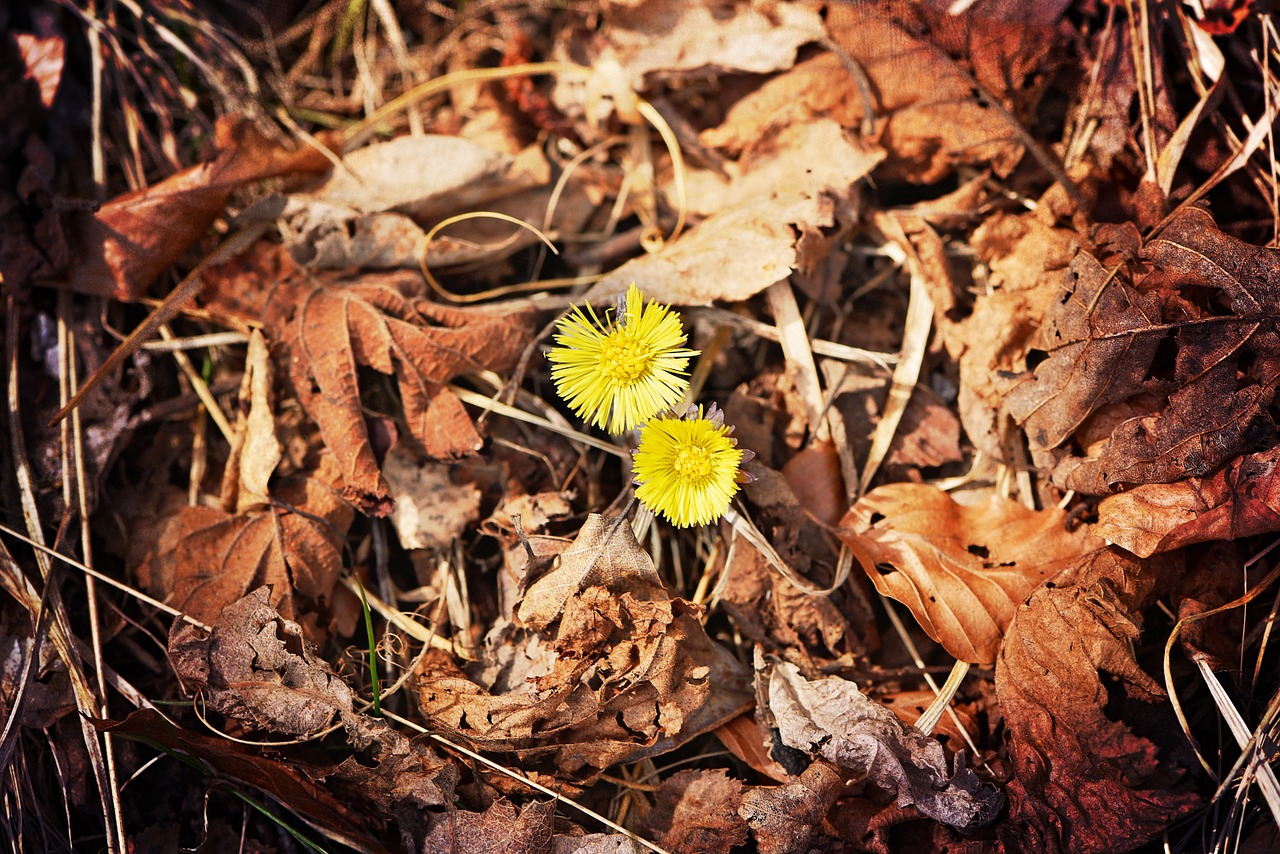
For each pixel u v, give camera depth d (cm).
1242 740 33
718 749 35
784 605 35
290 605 35
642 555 34
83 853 35
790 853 33
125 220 36
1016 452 35
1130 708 34
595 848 33
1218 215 35
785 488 35
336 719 34
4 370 36
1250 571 34
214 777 34
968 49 36
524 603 34
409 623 36
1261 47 35
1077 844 32
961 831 33
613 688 33
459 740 34
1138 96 36
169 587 35
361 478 34
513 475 36
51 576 35
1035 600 34
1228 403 33
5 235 36
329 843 34
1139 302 33
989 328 36
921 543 35
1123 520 33
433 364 35
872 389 36
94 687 35
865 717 33
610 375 33
